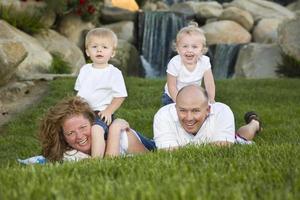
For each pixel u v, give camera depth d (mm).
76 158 4023
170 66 5473
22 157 5379
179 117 4434
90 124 4363
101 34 4906
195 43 5273
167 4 22562
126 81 10578
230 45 16406
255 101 8789
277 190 2430
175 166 3100
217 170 3000
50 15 14289
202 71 5426
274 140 5566
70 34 15172
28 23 12992
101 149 4297
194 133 4531
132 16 18109
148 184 2523
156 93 9219
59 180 2746
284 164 3104
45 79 10148
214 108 4551
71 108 4297
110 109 4824
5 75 9008
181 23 18453
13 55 8992
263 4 19328
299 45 13742
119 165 3250
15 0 13305
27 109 7977
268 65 14625
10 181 2828
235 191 2391
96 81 4906
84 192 2492
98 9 16672
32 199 2365
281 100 8898
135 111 7793
